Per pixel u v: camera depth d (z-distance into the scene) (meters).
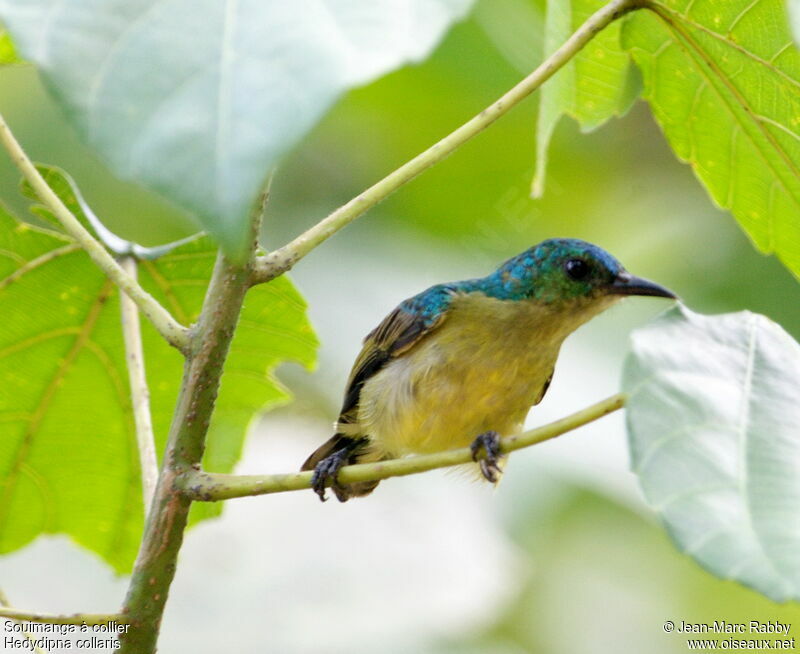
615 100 8.59
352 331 13.59
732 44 7.25
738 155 8.06
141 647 6.60
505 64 14.52
